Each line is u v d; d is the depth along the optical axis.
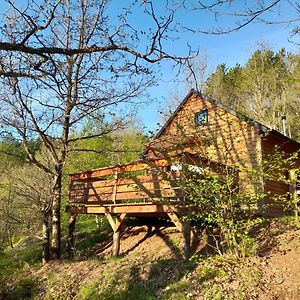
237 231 7.95
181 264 8.73
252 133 13.02
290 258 7.40
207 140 9.65
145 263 9.52
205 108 14.60
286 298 6.29
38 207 12.13
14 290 10.17
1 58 6.61
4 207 13.85
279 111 29.39
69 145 12.38
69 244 12.55
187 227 9.19
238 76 33.66
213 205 8.19
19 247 16.33
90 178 12.80
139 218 13.17
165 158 9.48
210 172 8.61
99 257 11.38
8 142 11.51
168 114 13.60
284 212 12.59
